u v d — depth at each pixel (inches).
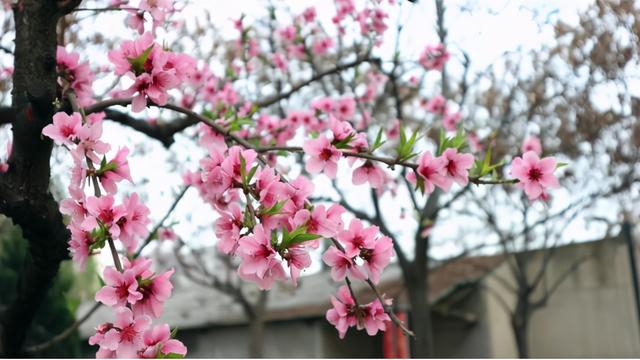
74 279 381.1
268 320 627.8
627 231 512.1
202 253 511.8
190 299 764.0
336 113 213.0
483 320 671.1
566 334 680.4
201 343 700.0
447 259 458.9
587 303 672.4
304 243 76.9
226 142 108.6
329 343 648.4
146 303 74.9
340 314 89.1
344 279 86.9
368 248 82.3
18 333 135.9
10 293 340.2
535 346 694.5
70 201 81.0
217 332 694.5
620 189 388.8
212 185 86.6
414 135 94.7
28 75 103.3
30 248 118.8
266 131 210.7
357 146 97.2
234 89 230.2
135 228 81.4
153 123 176.9
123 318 71.1
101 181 85.0
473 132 303.1
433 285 665.6
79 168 81.9
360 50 264.1
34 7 104.0
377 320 89.2
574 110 346.0
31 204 109.4
